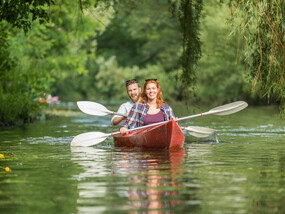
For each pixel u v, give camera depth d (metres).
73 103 88.50
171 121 18.97
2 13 24.28
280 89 18.83
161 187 11.20
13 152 18.50
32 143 22.12
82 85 121.44
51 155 17.58
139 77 94.19
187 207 9.40
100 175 12.91
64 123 38.50
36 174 13.15
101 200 10.01
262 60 18.97
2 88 36.81
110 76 103.12
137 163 15.27
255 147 19.70
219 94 71.75
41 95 39.75
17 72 39.56
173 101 79.00
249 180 12.01
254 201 9.84
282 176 12.56
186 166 14.46
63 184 11.66
